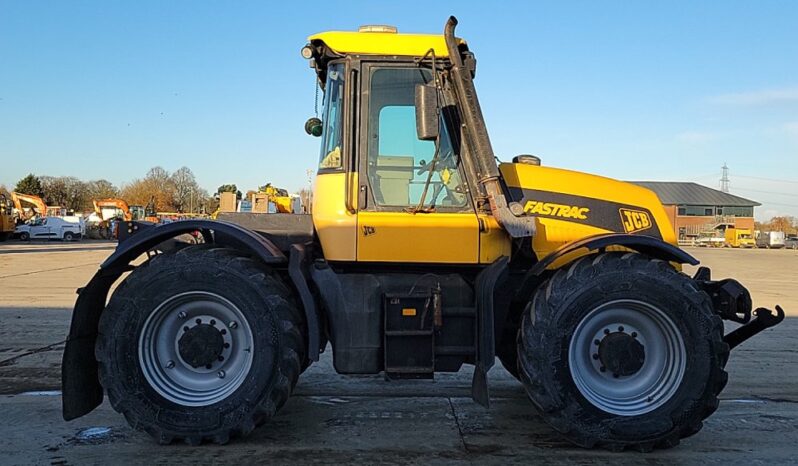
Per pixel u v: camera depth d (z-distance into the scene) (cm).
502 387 561
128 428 433
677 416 393
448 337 418
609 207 470
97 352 396
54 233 4125
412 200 432
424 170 433
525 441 420
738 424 461
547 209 458
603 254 416
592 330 407
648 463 383
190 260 399
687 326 397
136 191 6894
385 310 410
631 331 411
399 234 424
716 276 2019
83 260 2202
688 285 400
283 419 461
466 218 428
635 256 410
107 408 477
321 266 420
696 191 7500
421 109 401
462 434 432
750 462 386
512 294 456
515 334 481
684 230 6800
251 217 468
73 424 440
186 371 408
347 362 412
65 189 7294
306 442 412
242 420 391
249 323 395
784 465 381
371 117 434
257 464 373
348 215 425
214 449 395
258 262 414
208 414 391
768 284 1711
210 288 396
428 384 566
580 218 462
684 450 405
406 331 407
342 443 411
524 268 458
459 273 440
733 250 5025
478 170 432
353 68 436
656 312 401
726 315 437
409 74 439
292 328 395
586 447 398
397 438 422
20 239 4047
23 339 738
